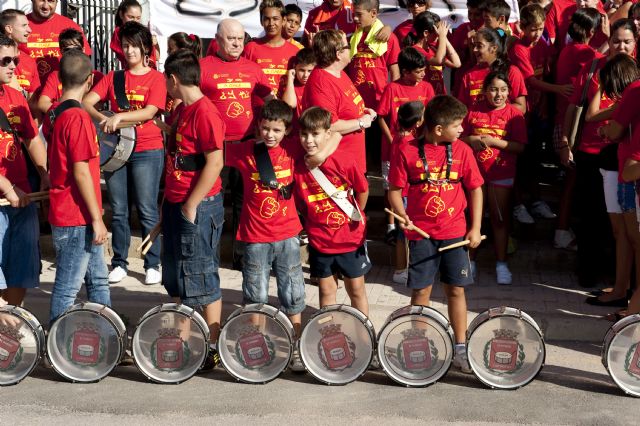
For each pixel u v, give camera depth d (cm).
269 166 751
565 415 664
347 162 744
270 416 661
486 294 922
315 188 752
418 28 1034
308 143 733
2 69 780
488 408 677
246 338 734
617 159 857
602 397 701
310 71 916
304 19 1192
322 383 729
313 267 773
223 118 892
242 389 720
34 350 730
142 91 900
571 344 828
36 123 834
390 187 757
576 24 1006
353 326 728
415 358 723
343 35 855
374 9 1023
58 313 755
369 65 1039
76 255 757
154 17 1166
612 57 863
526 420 654
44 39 1045
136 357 735
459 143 753
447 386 725
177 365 734
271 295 920
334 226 756
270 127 741
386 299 905
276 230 764
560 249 1011
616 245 882
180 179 747
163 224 772
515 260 1005
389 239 1022
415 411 671
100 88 903
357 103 866
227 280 970
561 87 1008
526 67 1044
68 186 748
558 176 1170
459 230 754
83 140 732
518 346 718
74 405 683
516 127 933
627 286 878
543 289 941
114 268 973
